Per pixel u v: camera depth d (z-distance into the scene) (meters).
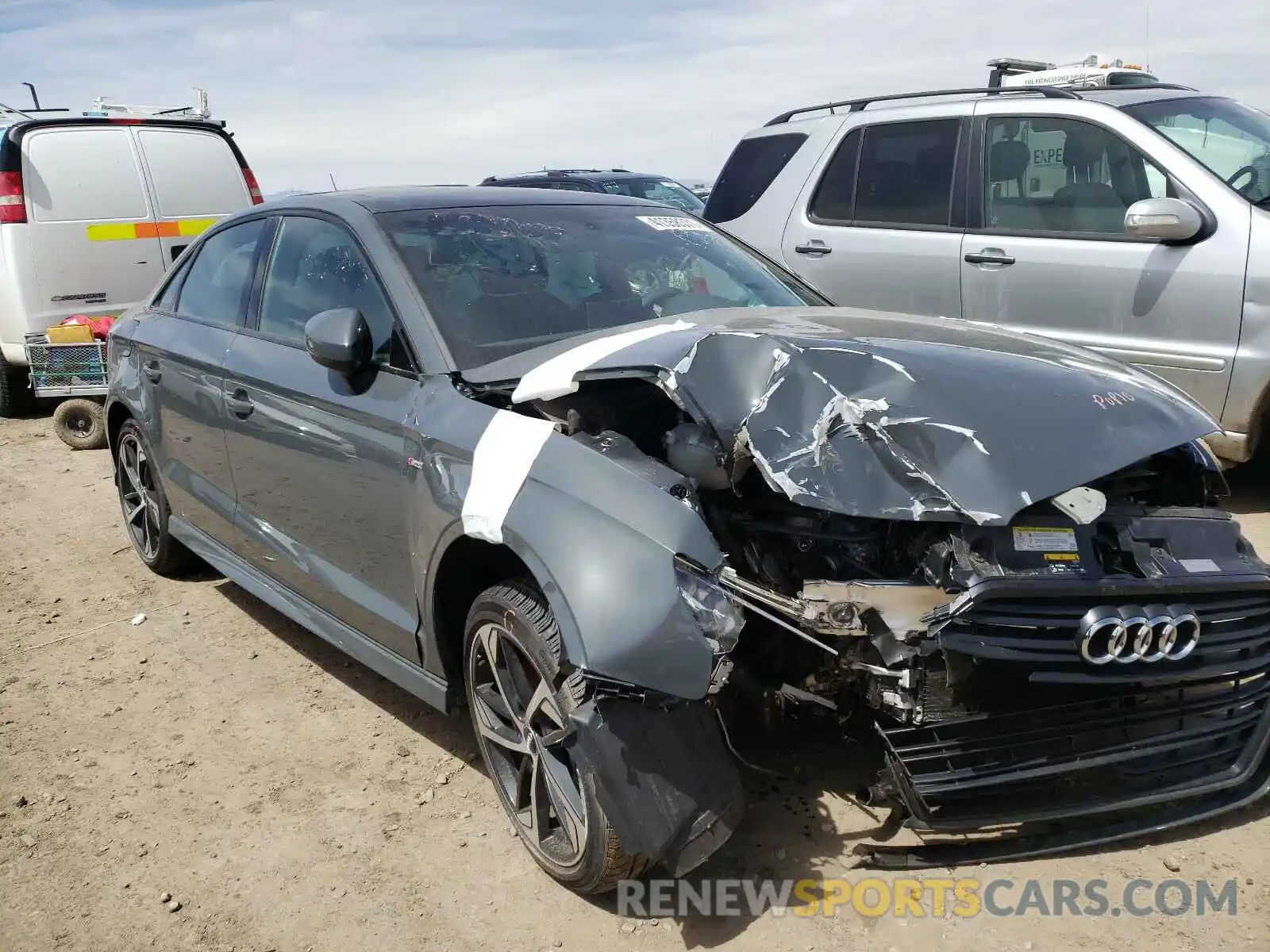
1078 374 2.89
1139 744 2.68
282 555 3.96
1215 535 2.76
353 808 3.30
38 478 7.45
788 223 6.96
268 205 4.43
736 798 2.60
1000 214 5.94
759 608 2.69
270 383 3.83
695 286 3.92
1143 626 2.53
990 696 2.52
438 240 3.68
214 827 3.24
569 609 2.50
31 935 2.80
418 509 3.12
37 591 5.28
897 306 6.41
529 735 2.87
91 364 8.13
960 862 2.74
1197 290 5.17
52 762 3.66
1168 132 5.48
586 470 2.69
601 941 2.65
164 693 4.13
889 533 2.66
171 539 5.14
